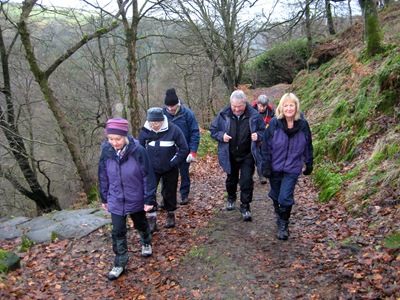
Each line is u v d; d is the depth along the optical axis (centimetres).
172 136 488
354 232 441
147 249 451
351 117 753
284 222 468
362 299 321
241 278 389
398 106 631
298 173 447
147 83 1973
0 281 361
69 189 1717
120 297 373
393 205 454
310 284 363
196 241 488
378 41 969
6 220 673
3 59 1169
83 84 1670
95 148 1739
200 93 2217
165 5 1260
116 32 1520
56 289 383
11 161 1284
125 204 397
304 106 1241
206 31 1789
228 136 490
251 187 520
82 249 472
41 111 1567
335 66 1279
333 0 980
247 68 2478
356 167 600
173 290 382
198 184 801
